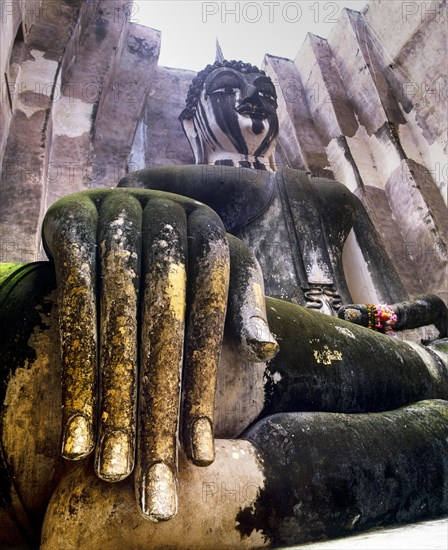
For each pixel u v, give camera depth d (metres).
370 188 6.93
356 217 4.88
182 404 1.87
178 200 2.38
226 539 1.77
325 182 4.89
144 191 2.40
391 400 2.71
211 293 2.05
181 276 1.98
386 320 3.59
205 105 5.66
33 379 1.93
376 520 2.02
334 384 2.50
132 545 1.67
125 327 1.81
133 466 1.64
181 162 7.12
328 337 2.64
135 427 1.71
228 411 2.25
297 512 1.88
